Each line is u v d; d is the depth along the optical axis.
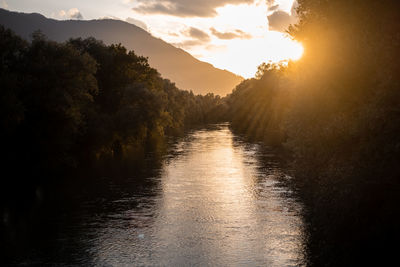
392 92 17.36
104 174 47.88
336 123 22.00
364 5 22.27
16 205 34.03
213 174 47.38
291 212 30.53
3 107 38.16
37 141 44.84
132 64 85.50
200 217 29.86
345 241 19.53
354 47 21.94
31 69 45.44
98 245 24.36
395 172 17.12
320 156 23.97
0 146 42.38
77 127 51.81
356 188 18.84
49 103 44.81
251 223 28.09
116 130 65.75
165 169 51.28
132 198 36.09
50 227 27.98
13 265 21.45
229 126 152.50
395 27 20.20
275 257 22.05
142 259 22.12
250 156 63.09
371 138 18.64
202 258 22.16
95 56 75.38
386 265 16.77
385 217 17.19
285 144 27.44
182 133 114.88
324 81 23.81
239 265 21.08
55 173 48.47
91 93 69.06
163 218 29.77
